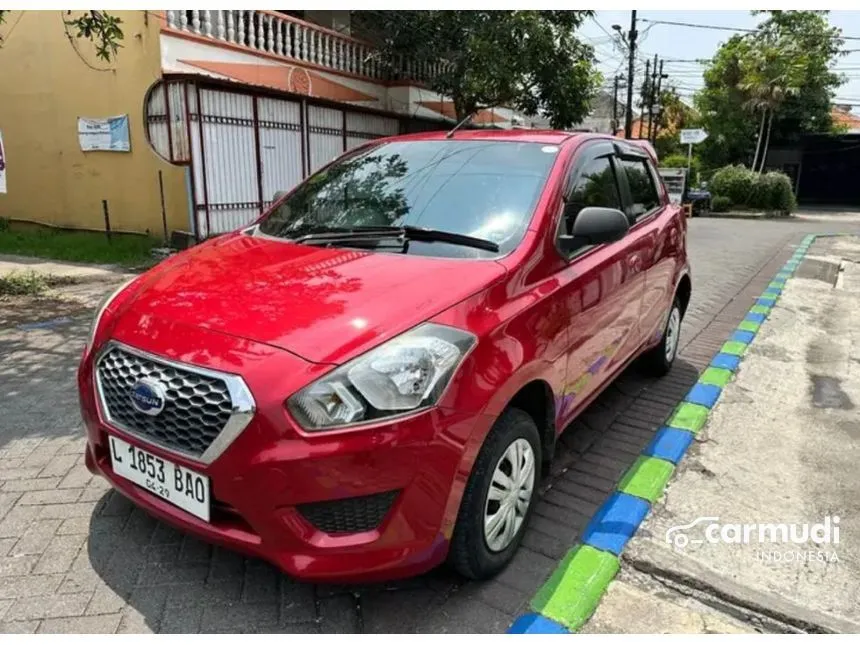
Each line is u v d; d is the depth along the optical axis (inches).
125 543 107.0
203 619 91.4
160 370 87.5
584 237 115.0
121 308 101.5
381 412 81.7
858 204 1467.8
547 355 105.6
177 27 372.5
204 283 101.9
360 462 80.4
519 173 124.6
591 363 128.4
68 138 413.1
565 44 494.0
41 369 189.3
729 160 1358.3
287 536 81.7
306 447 79.4
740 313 290.4
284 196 147.9
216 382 82.5
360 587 98.7
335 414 80.4
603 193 143.1
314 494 80.3
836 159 1466.5
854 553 112.5
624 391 184.9
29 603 93.2
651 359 190.4
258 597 96.0
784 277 393.7
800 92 1248.2
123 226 410.0
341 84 503.8
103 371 95.5
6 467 130.5
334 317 88.4
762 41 1226.0
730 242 600.1
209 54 389.7
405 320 88.3
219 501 84.1
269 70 433.4
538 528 115.8
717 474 139.7
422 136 148.8
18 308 259.1
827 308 311.4
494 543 99.4
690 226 790.5
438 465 84.7
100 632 88.4
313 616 92.7
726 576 105.0
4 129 433.7
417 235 114.6
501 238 111.2
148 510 92.4
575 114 522.3
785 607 98.1
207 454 82.7
